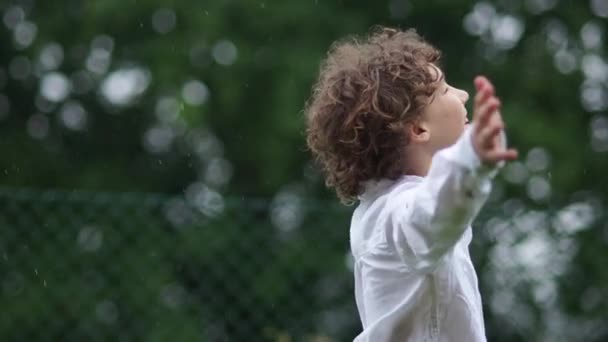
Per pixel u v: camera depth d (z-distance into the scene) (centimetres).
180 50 1927
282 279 1006
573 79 1989
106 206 1009
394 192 446
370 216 451
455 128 456
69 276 1009
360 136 460
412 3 2033
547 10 2077
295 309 1009
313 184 1941
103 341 1008
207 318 1000
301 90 1845
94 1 1941
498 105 355
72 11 2136
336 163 470
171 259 1006
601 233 1002
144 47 1969
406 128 456
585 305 1012
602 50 2081
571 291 1009
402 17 2048
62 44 2148
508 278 1006
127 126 2177
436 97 458
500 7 2077
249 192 2044
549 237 1000
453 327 437
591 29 2088
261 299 1002
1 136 2203
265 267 1004
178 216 1011
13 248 1005
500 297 1013
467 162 366
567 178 1839
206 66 1933
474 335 440
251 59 1881
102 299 1012
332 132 467
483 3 2075
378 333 441
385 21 2012
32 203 1006
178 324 1002
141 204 1009
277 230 1016
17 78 2248
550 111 1977
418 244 393
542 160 1877
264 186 1906
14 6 2198
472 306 442
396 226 413
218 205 1007
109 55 2072
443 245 387
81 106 2219
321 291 1060
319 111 474
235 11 1912
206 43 1891
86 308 1011
